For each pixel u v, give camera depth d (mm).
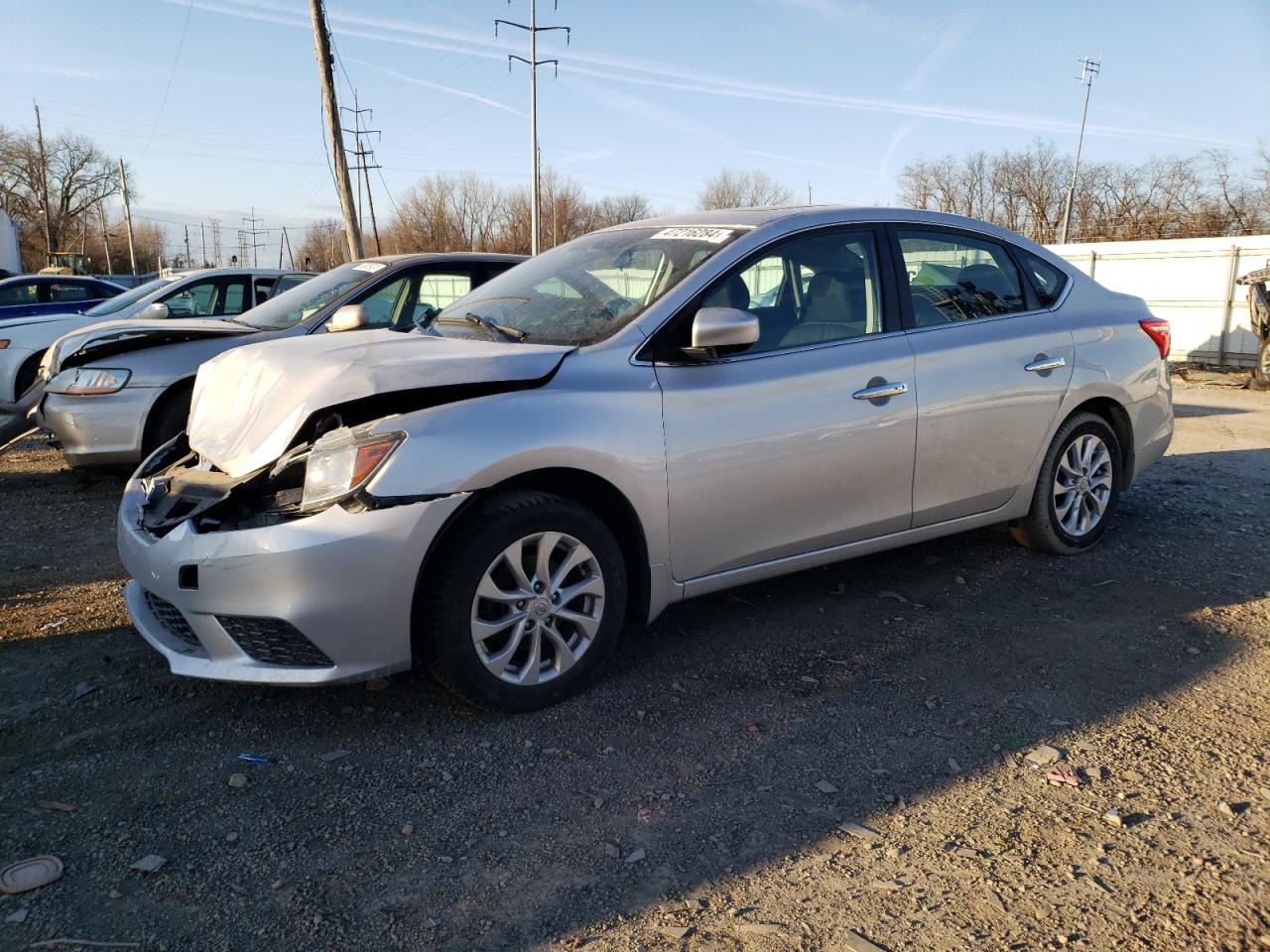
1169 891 2273
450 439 2932
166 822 2588
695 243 3828
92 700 3295
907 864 2391
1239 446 7926
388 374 3043
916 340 3992
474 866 2402
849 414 3709
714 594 4301
